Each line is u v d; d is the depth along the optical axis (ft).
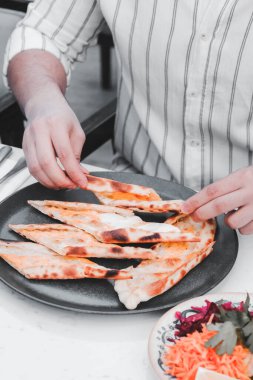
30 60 4.08
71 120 3.38
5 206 3.13
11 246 2.85
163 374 2.25
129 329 2.55
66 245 2.82
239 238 3.06
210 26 3.50
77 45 4.40
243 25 3.44
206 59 3.56
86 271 2.67
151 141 4.11
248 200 2.89
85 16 4.29
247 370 2.26
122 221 3.03
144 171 4.20
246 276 2.83
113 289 2.66
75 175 3.14
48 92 3.63
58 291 2.64
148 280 2.67
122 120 4.23
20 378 2.34
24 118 4.42
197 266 2.80
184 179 3.96
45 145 3.18
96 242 2.89
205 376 2.22
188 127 3.79
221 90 3.60
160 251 2.88
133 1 3.73
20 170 3.47
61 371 2.37
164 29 3.65
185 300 2.61
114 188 3.18
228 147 3.80
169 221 3.05
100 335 2.52
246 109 3.61
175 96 3.77
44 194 3.26
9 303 2.66
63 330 2.54
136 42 3.79
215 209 2.89
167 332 2.42
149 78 3.84
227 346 2.28
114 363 2.40
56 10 4.28
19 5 5.54
